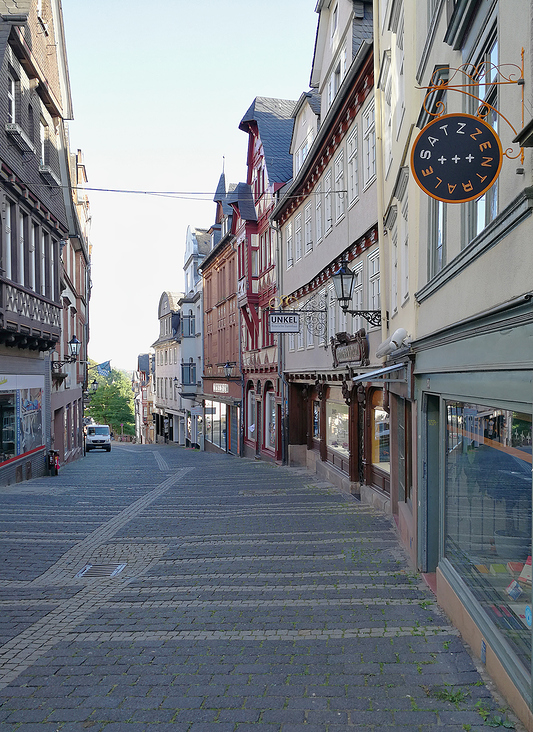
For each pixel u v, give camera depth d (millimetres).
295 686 4906
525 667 4156
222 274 37312
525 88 3871
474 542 5598
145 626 6387
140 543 10328
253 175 29422
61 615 6785
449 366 6215
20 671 5324
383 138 11648
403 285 9602
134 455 38375
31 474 20125
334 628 6129
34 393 20328
